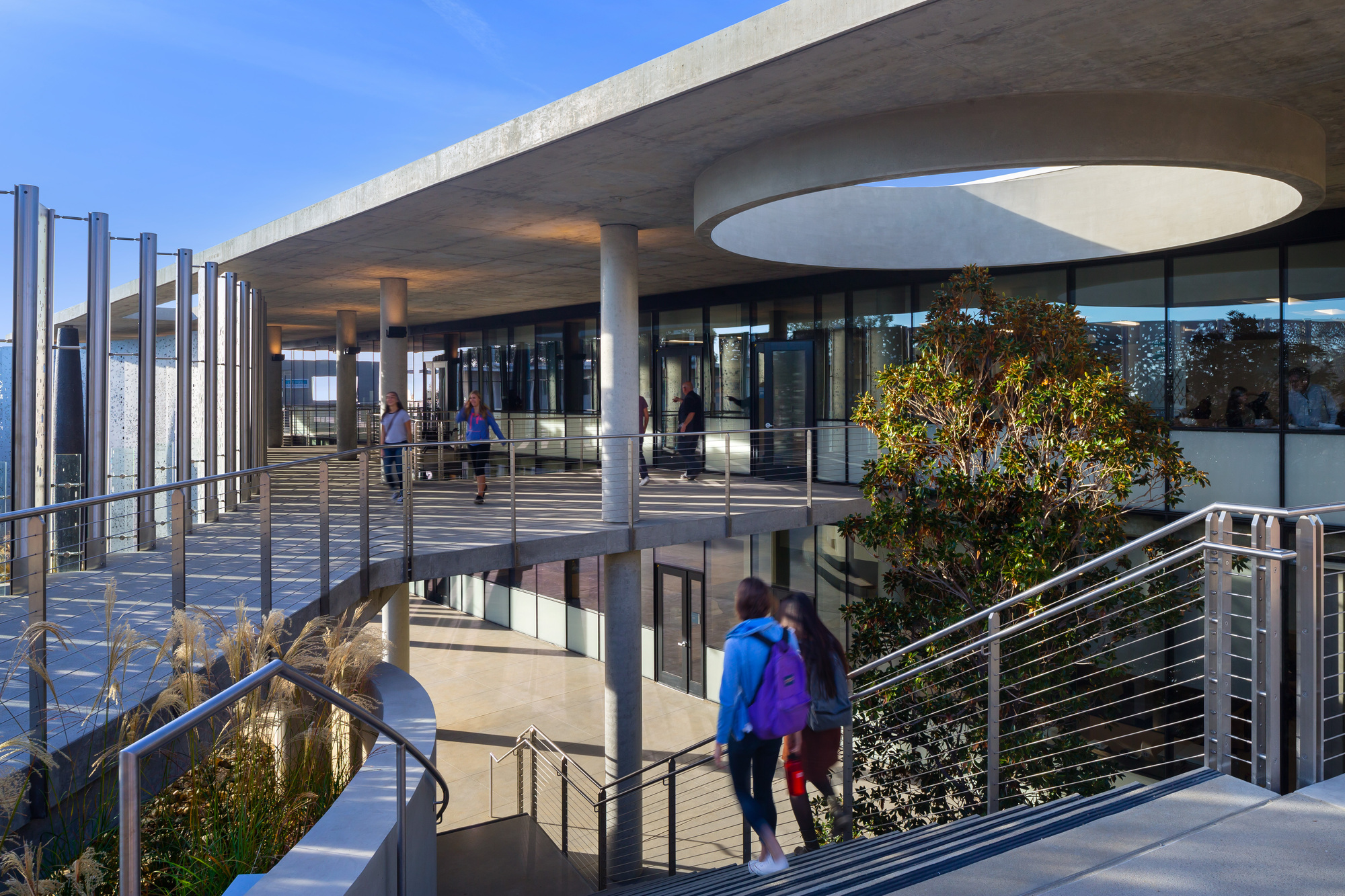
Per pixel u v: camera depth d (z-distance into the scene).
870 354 13.88
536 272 14.38
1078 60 5.89
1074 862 2.79
